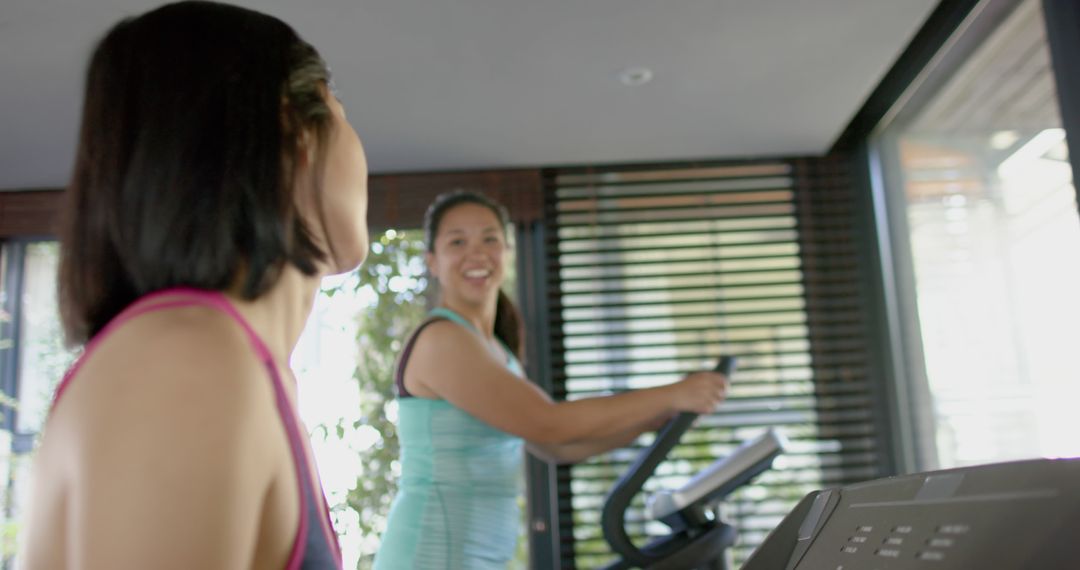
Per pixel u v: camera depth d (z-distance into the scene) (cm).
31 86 269
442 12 237
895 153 317
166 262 60
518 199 345
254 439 54
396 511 187
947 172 271
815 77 281
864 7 241
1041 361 219
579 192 351
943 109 273
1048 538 49
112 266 63
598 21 245
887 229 329
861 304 338
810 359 336
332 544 63
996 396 245
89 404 52
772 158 352
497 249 212
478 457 185
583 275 347
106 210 63
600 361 335
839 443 329
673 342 337
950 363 278
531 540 324
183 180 61
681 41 257
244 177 62
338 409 330
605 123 311
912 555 59
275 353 65
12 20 232
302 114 68
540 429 177
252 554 54
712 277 345
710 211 350
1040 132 217
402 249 345
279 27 70
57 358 356
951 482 61
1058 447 212
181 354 53
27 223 349
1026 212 224
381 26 242
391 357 335
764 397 331
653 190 352
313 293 73
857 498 75
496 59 263
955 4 245
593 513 327
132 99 64
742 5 239
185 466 50
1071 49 198
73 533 50
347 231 73
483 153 332
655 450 175
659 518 179
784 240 342
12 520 347
